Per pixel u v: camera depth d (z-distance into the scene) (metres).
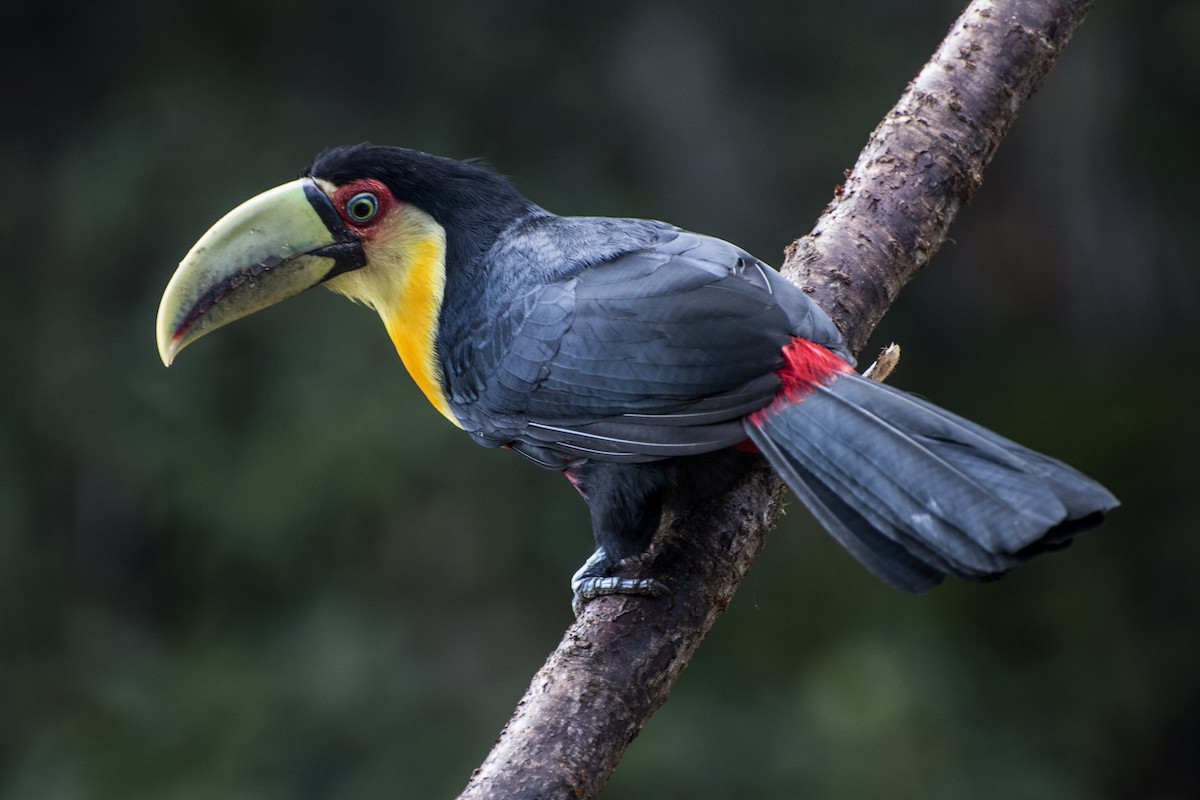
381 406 13.49
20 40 15.80
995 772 13.43
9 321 15.03
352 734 13.14
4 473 14.70
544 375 5.98
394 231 6.51
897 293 6.46
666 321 5.69
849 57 15.70
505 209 6.49
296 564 13.62
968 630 14.41
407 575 13.59
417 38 15.17
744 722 13.25
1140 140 17.92
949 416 5.13
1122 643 14.87
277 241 6.52
